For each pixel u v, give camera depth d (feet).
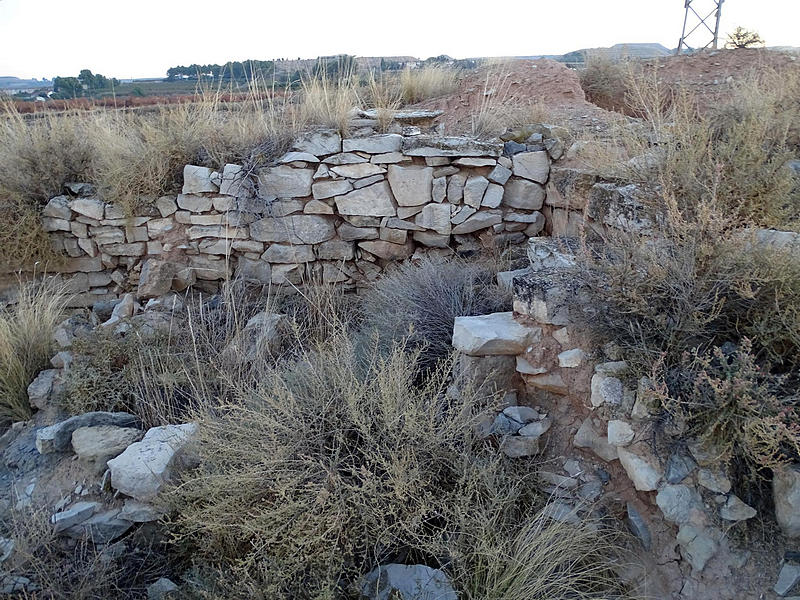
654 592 7.30
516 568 7.11
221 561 7.89
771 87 13.92
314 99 17.22
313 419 8.62
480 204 15.14
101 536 8.79
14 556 8.33
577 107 19.17
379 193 15.12
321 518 7.39
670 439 7.78
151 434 9.86
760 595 6.79
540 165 15.07
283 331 13.32
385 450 8.18
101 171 15.42
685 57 21.85
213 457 8.54
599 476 8.63
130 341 12.14
